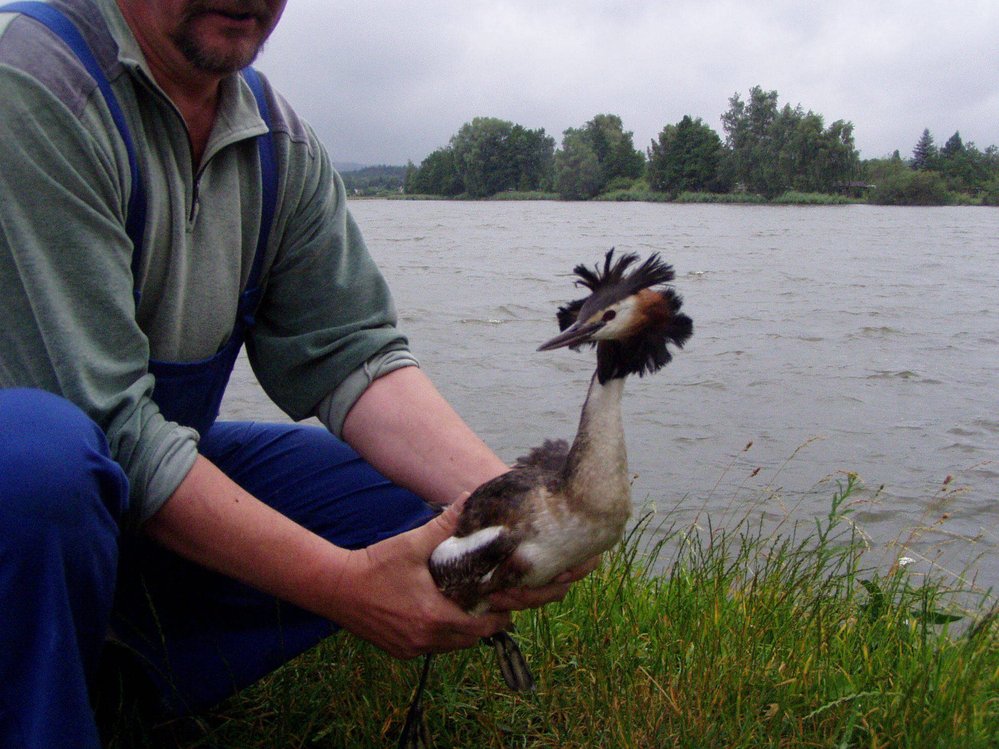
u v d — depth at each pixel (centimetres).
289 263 102
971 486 270
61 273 79
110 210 83
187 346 95
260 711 106
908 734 103
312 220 102
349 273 105
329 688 107
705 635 116
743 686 108
